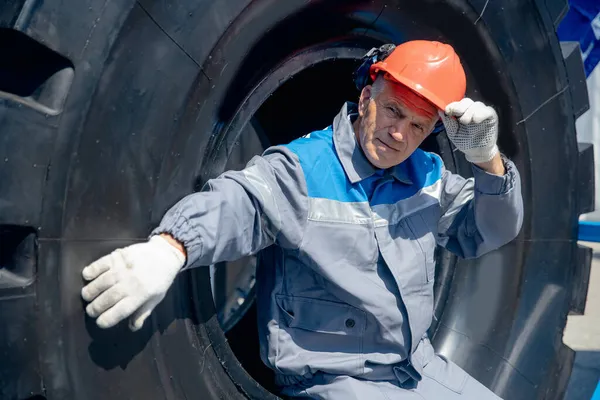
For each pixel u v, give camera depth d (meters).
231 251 1.50
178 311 1.54
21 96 1.30
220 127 1.60
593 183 2.41
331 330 1.74
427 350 1.96
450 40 1.98
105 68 1.30
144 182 1.42
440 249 2.19
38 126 1.25
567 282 2.33
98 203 1.35
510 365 2.22
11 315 1.25
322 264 1.67
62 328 1.31
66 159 1.28
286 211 1.62
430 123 1.68
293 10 1.64
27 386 1.28
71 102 1.28
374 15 1.85
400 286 1.74
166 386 1.51
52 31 1.23
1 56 1.30
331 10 1.74
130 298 1.32
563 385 2.33
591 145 2.41
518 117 2.13
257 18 1.56
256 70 1.65
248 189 1.52
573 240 2.33
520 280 2.24
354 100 2.15
